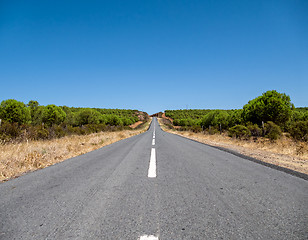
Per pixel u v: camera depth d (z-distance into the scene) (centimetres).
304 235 175
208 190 309
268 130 1603
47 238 174
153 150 872
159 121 13875
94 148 1016
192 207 241
